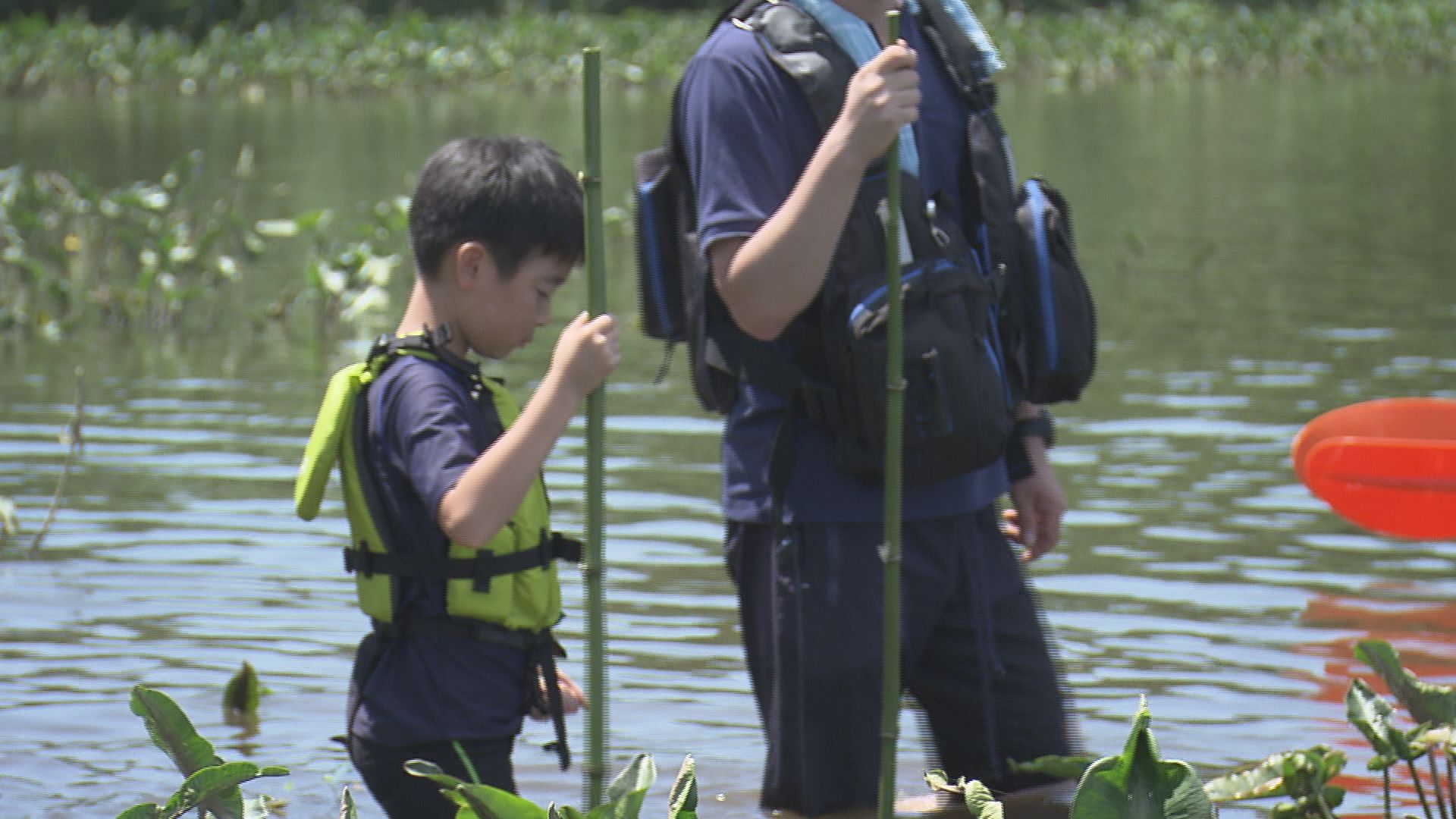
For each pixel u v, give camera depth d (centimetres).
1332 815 940
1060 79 9919
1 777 1248
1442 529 1750
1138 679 1445
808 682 1097
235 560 1797
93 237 4006
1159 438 2278
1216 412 2406
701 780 1239
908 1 1126
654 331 1151
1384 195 4806
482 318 1003
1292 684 1430
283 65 9181
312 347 2995
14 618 1612
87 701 1409
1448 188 4934
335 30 10069
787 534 1087
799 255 998
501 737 1004
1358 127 6944
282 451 2255
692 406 2489
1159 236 4094
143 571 1756
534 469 913
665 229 1141
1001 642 1155
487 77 9562
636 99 8775
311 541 1866
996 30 10250
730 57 1072
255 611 1644
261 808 898
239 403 2542
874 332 1029
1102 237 4075
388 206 3719
